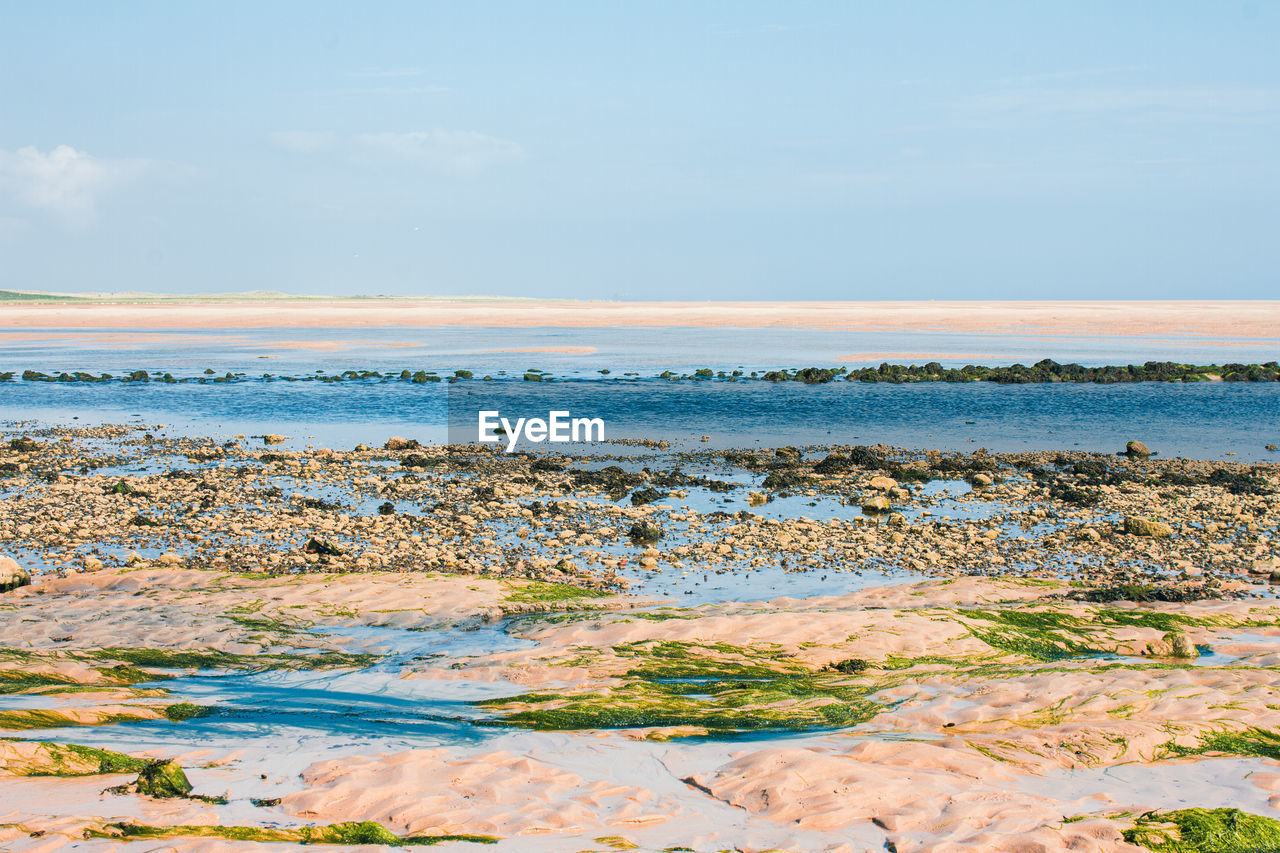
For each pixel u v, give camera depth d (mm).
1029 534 23453
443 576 18922
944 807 9039
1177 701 11906
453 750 10305
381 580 18578
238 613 16609
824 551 21906
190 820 8352
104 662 13844
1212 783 9734
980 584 18344
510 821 8578
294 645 15031
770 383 57656
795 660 14125
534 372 64812
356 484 29938
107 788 9000
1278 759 10336
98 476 31141
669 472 32688
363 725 11172
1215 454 35500
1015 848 8250
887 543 22500
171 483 29422
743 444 38312
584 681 13203
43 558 21109
